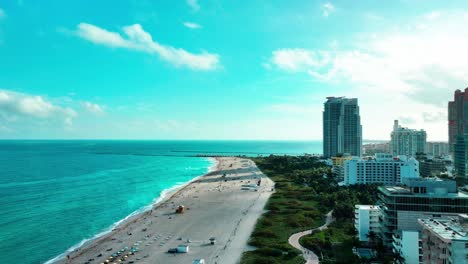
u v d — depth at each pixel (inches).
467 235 3046.3
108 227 6609.3
